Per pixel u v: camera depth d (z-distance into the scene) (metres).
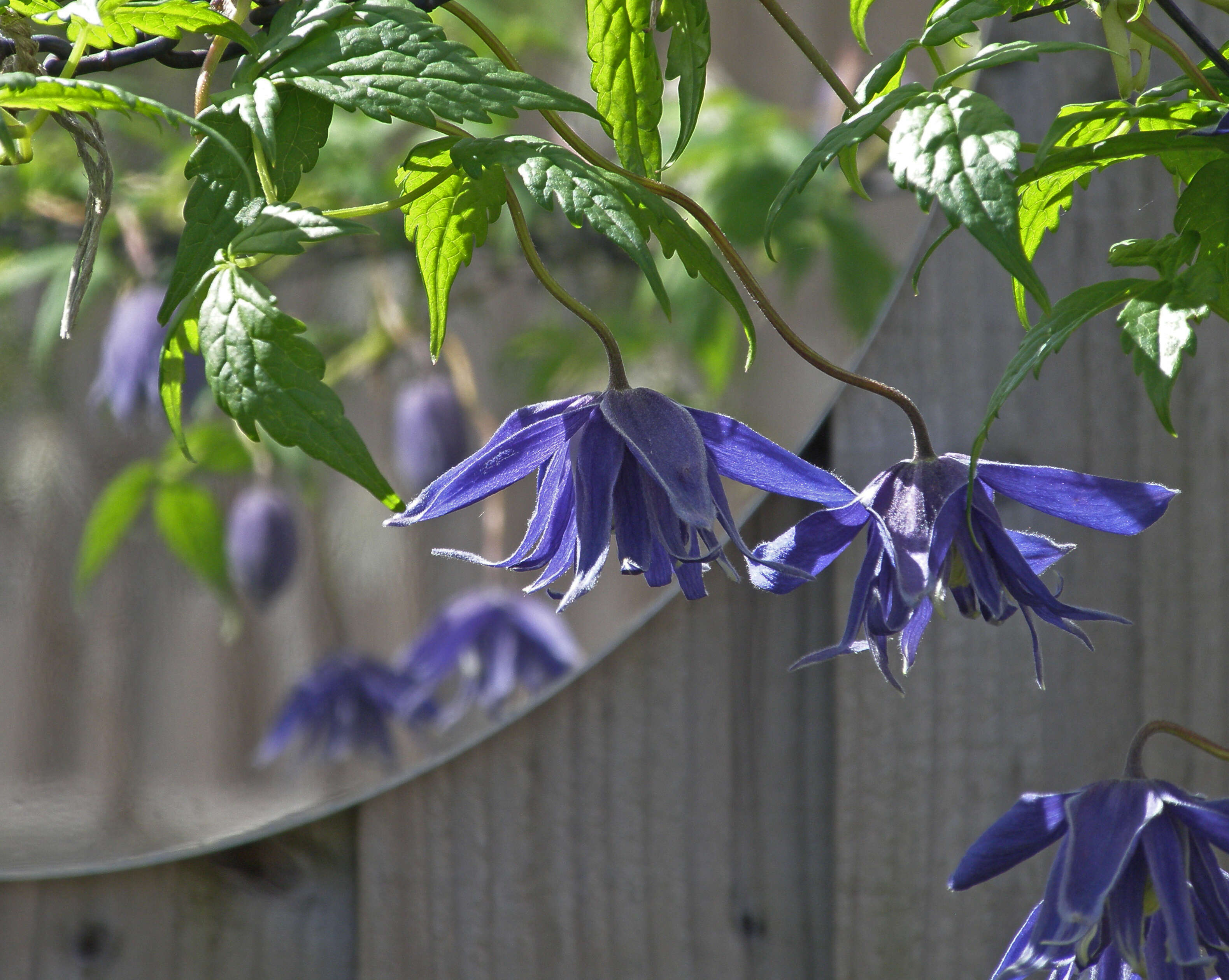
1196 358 1.24
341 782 1.57
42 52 1.04
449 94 1.02
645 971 1.25
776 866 1.25
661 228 1.04
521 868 1.25
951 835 1.25
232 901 1.25
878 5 1.62
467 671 1.93
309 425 1.01
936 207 1.25
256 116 1.02
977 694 1.25
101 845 1.30
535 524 1.05
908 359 1.25
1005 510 1.25
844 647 1.04
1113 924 1.03
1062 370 1.25
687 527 1.04
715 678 1.25
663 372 1.93
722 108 1.84
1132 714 1.24
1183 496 1.24
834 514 1.05
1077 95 1.24
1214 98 1.04
